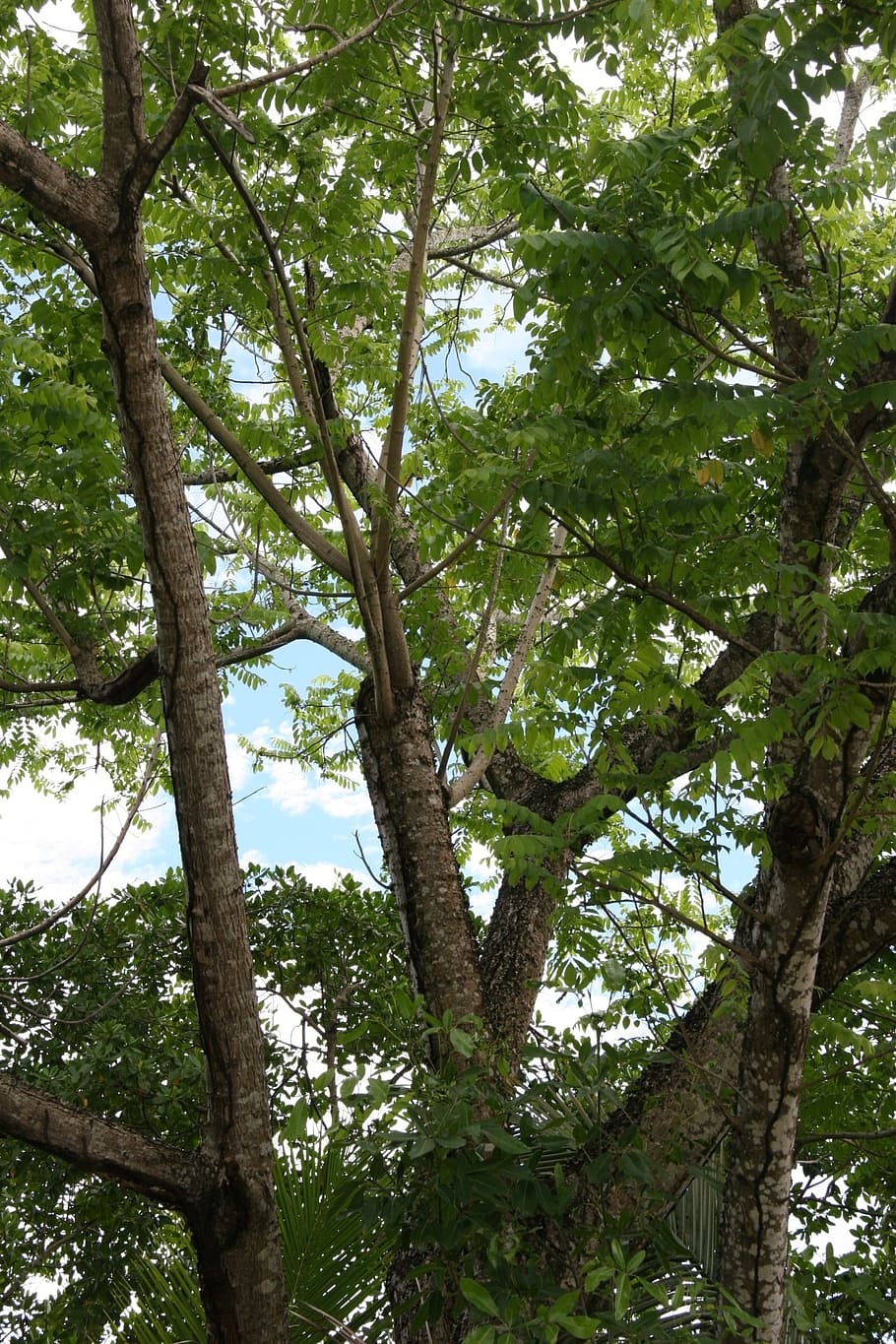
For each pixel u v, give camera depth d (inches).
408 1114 117.5
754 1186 127.3
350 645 231.1
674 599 128.0
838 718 100.4
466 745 127.1
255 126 164.1
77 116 169.9
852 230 195.2
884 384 104.3
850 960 150.3
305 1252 133.0
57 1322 213.5
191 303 204.8
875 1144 191.2
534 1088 134.8
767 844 133.0
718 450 162.1
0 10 153.9
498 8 156.3
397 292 197.3
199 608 124.9
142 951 241.9
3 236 182.5
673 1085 151.9
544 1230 139.0
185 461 234.1
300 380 175.3
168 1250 224.1
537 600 202.7
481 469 136.3
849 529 171.0
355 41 132.6
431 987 165.3
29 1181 221.6
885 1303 125.2
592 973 134.6
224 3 155.3
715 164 114.4
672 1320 119.0
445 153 195.5
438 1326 145.5
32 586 173.3
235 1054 117.3
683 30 149.6
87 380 175.8
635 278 105.4
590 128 183.0
